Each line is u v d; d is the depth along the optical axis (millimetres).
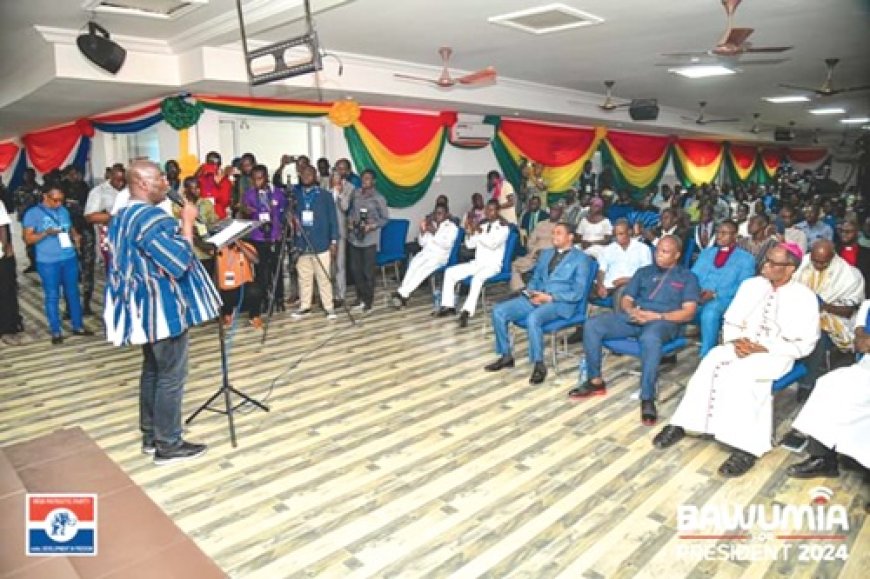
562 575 2193
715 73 6367
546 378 4258
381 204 6203
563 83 8180
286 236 5703
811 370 3707
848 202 8578
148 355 3029
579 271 4195
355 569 2223
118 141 8602
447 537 2420
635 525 2508
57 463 2697
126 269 2764
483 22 4812
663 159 13180
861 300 3662
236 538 2404
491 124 9203
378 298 6852
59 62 5051
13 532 2117
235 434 3350
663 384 4113
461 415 3621
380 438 3309
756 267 4156
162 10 4543
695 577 2189
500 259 5699
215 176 5867
